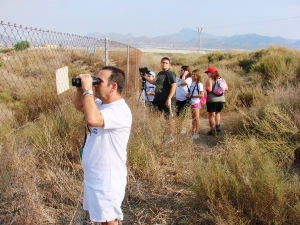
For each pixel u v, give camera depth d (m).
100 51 9.46
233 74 15.35
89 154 2.66
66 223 3.38
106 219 2.64
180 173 4.71
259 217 3.40
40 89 5.89
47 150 4.32
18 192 3.12
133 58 11.54
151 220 3.59
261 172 3.81
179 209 3.92
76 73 6.73
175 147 5.70
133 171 4.63
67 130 5.06
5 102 5.98
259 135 6.25
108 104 2.70
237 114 7.83
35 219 3.09
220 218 3.28
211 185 3.78
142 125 5.95
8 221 2.98
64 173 4.07
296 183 3.86
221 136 7.48
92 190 2.63
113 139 2.62
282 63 13.66
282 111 6.44
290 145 5.72
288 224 3.34
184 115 6.90
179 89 7.65
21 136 4.61
